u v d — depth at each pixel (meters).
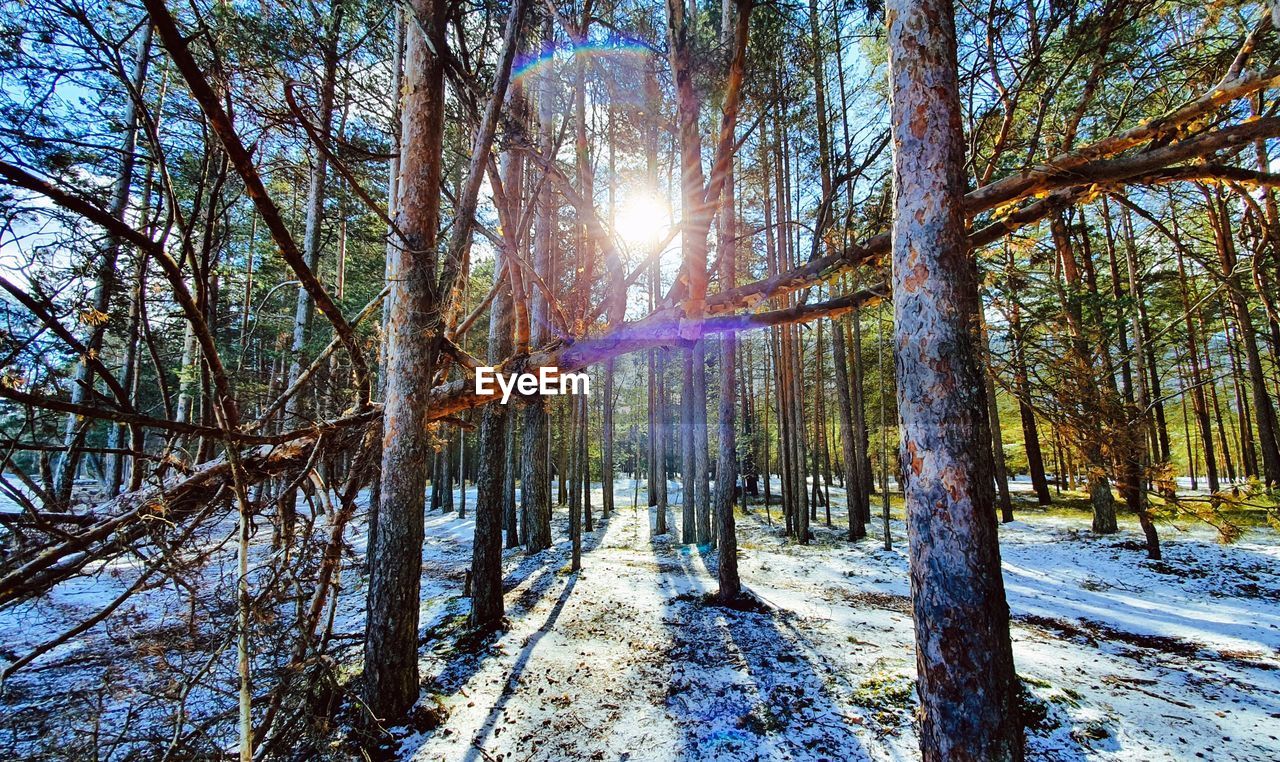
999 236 3.64
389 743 3.79
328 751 3.50
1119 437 4.22
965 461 2.04
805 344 17.58
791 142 9.42
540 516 11.59
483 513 6.40
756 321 4.57
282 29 4.59
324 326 13.45
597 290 8.35
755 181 11.89
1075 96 5.76
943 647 2.00
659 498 14.71
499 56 4.37
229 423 3.37
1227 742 3.66
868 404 19.47
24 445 3.29
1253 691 4.53
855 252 3.91
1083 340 4.38
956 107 2.24
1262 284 5.16
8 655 4.38
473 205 4.46
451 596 7.70
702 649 5.63
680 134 3.64
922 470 2.13
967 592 1.97
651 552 11.74
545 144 6.72
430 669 5.02
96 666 3.75
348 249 13.46
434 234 4.60
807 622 6.56
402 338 4.38
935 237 2.16
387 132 7.45
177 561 3.37
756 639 5.93
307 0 4.95
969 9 4.31
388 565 4.16
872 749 3.69
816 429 16.62
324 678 3.34
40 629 5.14
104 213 2.69
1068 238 9.74
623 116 6.50
